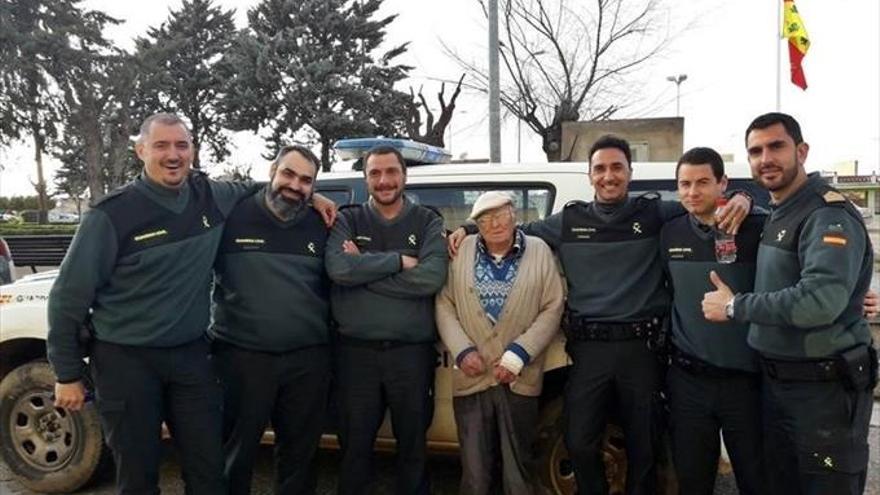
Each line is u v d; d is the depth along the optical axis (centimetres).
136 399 287
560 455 341
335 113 2791
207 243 299
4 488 385
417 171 384
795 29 1606
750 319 258
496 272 316
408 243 318
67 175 4272
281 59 2858
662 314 304
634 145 1022
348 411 318
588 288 307
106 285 286
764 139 262
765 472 287
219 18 3738
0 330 379
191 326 296
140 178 297
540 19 1605
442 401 343
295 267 310
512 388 313
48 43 3275
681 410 294
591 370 303
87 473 368
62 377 283
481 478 316
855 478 256
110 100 3512
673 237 296
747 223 288
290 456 327
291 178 304
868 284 260
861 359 253
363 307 313
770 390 270
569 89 1605
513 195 368
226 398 317
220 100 3008
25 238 1102
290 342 308
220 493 306
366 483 323
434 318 324
